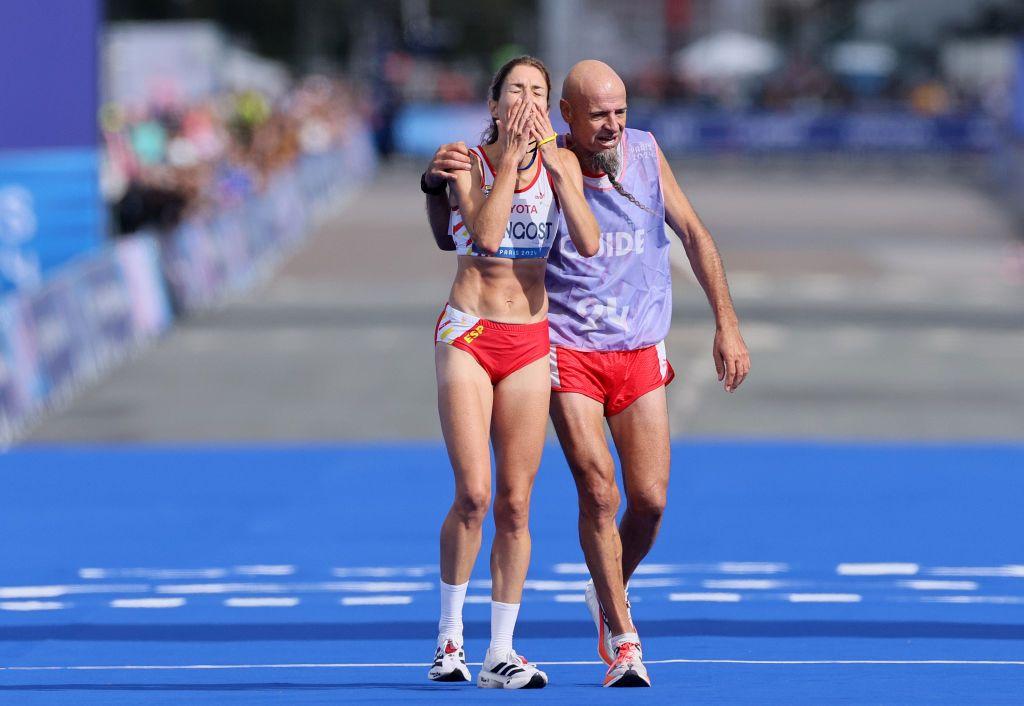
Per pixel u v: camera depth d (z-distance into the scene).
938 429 43.69
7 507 33.59
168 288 66.44
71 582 26.61
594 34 169.38
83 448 41.22
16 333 45.09
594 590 19.91
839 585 25.91
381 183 150.62
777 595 25.14
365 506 33.38
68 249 57.25
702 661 20.41
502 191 17.53
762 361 56.56
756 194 136.62
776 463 38.22
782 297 76.38
